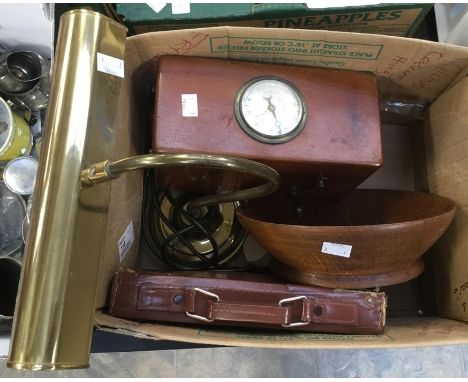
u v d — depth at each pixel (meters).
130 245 0.79
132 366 1.10
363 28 0.76
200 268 0.87
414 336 0.60
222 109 0.67
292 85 0.70
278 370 1.12
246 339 0.55
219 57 0.71
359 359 1.14
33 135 0.83
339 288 0.63
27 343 0.46
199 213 0.88
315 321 0.61
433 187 0.85
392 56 0.70
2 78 0.75
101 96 0.55
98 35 0.56
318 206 0.89
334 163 0.68
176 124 0.66
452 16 0.83
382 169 1.00
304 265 0.63
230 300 0.61
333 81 0.71
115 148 0.57
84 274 0.50
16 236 0.78
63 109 0.52
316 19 0.72
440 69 0.74
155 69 0.75
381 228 0.55
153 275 0.62
